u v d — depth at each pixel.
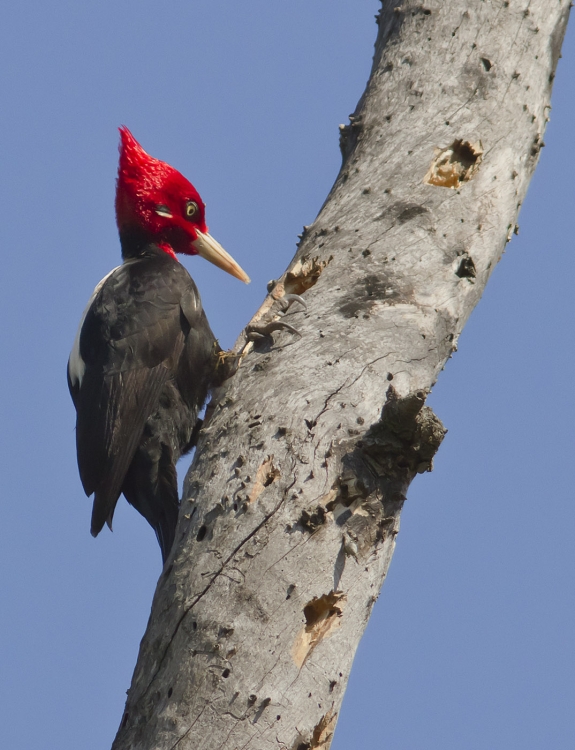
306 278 10.00
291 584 7.41
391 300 9.35
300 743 6.99
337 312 9.20
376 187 10.27
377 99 11.09
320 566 7.53
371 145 10.73
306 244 10.23
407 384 8.84
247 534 7.61
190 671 7.12
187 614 7.38
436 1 11.41
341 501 7.85
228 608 7.30
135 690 7.38
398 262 9.62
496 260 10.26
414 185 10.19
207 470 8.23
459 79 10.84
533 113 10.91
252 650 7.15
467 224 10.00
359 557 7.72
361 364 8.73
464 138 10.45
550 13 11.40
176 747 6.86
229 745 6.83
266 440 8.12
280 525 7.62
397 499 7.93
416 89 10.91
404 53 11.22
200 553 7.68
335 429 8.16
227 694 6.99
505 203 10.32
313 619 7.56
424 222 9.89
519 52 11.05
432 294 9.52
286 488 7.80
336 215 10.25
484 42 11.04
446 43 11.11
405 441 7.80
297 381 8.53
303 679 7.18
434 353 9.31
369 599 7.77
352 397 8.45
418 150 10.43
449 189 10.19
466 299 9.80
